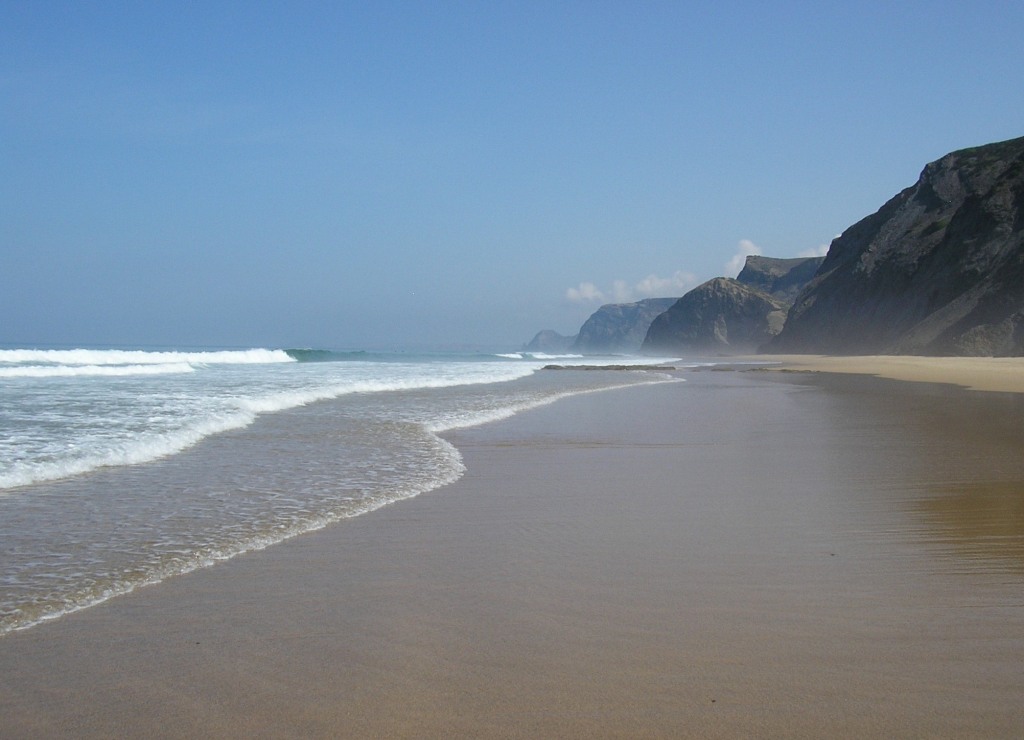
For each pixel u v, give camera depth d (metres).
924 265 79.62
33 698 3.11
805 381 31.61
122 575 4.75
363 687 3.21
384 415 14.95
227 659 3.49
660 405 18.50
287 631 3.84
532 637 3.74
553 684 3.23
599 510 6.75
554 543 5.59
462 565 5.02
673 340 181.12
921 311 74.25
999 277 63.47
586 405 18.41
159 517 6.30
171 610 4.14
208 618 4.02
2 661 3.46
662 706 3.03
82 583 4.59
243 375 28.20
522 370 42.88
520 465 9.29
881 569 4.86
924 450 10.41
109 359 38.97
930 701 3.06
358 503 6.98
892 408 17.34
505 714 2.98
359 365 44.34
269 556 5.23
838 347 90.31
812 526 6.09
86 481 7.81
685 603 4.23
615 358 100.75
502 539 5.71
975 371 35.97
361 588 4.53
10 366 30.55
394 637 3.75
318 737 2.81
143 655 3.54
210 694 3.15
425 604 4.24
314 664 3.43
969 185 88.06
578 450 10.61
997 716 2.94
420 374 32.28
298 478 8.19
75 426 11.61
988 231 70.50
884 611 4.08
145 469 8.55
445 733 2.84
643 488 7.79
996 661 3.44
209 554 5.25
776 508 6.79
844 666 3.39
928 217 89.94
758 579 4.66
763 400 20.27
